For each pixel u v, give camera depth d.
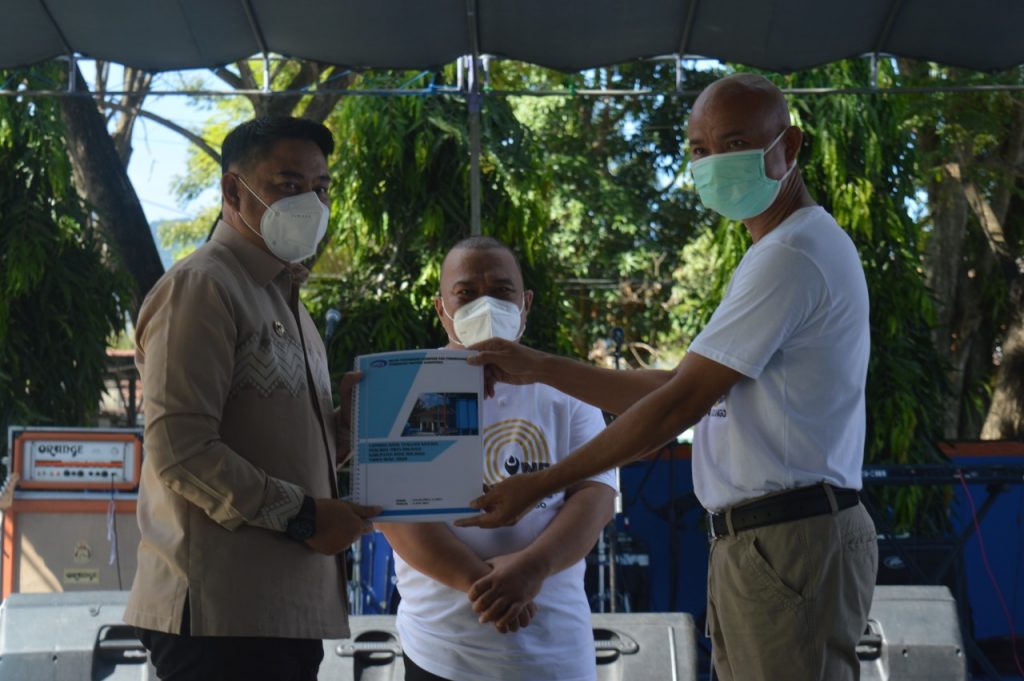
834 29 4.96
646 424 2.20
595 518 2.58
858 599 2.20
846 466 2.22
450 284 2.70
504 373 2.48
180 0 4.80
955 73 10.20
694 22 4.98
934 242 10.20
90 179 7.29
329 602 2.28
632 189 13.95
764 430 2.19
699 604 5.63
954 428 9.99
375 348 6.04
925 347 6.19
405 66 5.26
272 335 2.27
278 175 2.32
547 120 13.54
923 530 5.74
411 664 2.57
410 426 2.29
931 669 3.80
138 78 10.12
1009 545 5.85
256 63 11.09
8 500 4.60
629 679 3.57
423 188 6.27
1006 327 10.52
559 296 6.76
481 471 2.29
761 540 2.18
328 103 8.68
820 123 6.00
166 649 2.16
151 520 2.22
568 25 4.97
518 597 2.39
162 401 2.10
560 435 2.64
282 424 2.24
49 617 3.63
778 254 2.18
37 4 4.79
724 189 2.32
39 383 6.26
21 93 5.11
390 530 2.54
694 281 13.34
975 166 10.22
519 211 6.41
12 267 6.07
